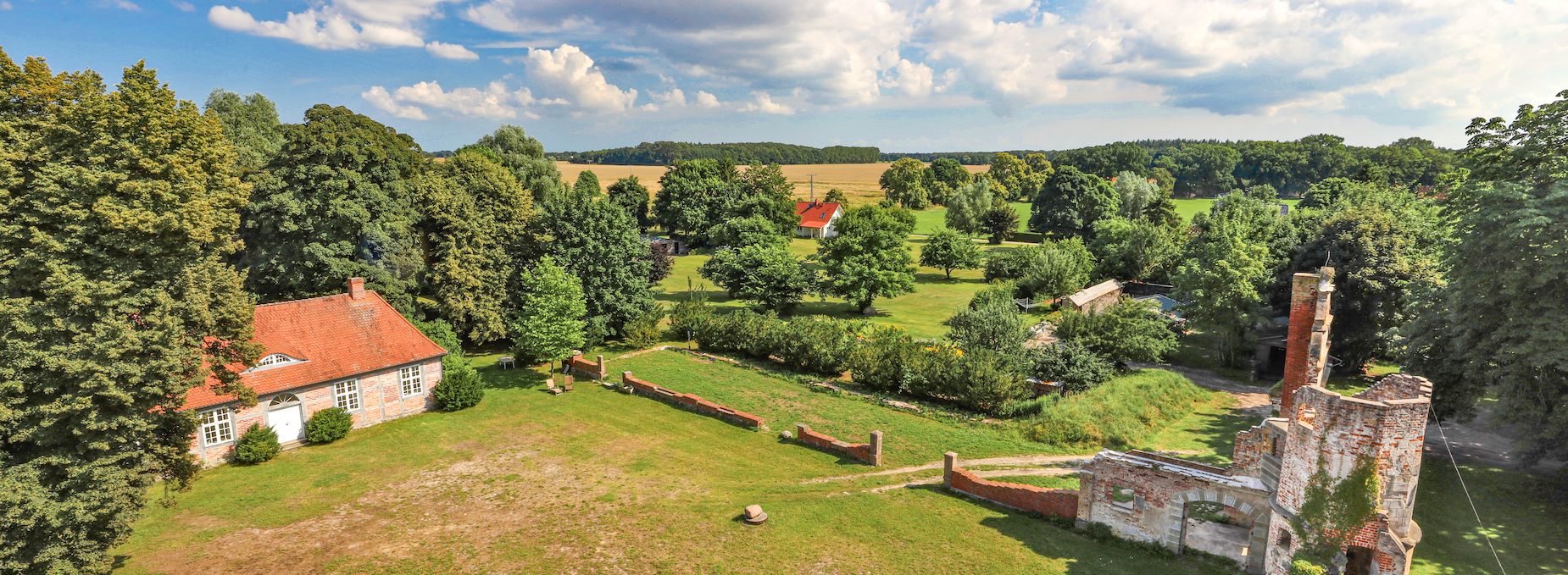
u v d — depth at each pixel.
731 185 127.81
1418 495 26.56
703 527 24.44
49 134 21.73
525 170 101.94
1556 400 25.08
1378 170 113.94
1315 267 46.38
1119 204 118.38
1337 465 17.27
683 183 124.38
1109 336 44.78
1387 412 16.59
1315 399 17.59
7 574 17.20
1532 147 27.73
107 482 19.08
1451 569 21.17
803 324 50.19
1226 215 73.69
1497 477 28.08
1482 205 27.22
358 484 29.50
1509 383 25.81
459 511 26.41
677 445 34.34
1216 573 20.53
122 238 21.20
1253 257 48.59
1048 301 74.69
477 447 34.06
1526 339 25.20
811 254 112.38
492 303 51.16
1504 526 23.94
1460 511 25.16
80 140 22.06
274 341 35.00
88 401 18.66
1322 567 17.55
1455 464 29.50
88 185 20.72
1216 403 40.78
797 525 24.42
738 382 45.59
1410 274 41.84
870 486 28.69
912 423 37.53
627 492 28.14
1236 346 49.09
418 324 46.03
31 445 19.50
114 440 19.70
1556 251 23.67
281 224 44.44
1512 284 25.19
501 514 26.09
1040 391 41.06
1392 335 33.59
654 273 78.31
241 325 25.28
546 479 29.73
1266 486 20.41
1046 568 21.06
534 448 33.88
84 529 18.61
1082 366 41.34
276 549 23.44
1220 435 35.12
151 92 25.95
